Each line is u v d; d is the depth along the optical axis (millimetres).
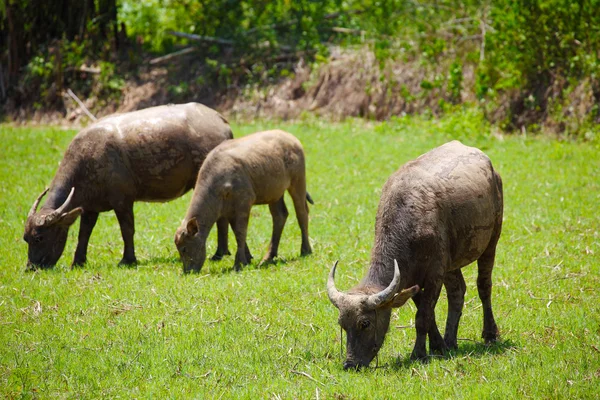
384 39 76438
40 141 67312
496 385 21359
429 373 22344
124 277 33500
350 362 21812
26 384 22594
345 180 52062
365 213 43812
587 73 63594
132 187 37250
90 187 36656
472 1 74250
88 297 30781
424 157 24766
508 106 67938
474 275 32406
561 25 64812
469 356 23703
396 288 21250
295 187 37375
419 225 22875
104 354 24891
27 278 33750
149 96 84625
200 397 21422
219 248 37312
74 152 36812
